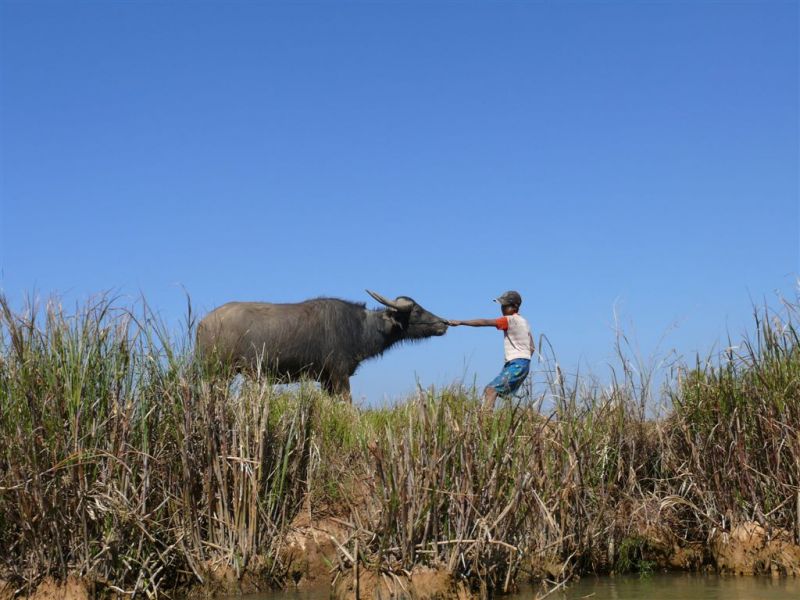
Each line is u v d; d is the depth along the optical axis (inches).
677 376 300.7
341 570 230.8
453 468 227.8
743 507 266.5
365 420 311.4
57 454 226.8
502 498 238.1
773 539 258.1
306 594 237.9
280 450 266.1
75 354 236.8
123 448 236.4
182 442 246.4
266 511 257.3
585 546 258.1
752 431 273.9
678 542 275.0
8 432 225.0
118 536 227.6
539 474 253.4
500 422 248.1
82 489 224.7
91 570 222.7
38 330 238.4
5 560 222.1
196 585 239.8
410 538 220.2
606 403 290.0
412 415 251.3
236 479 248.5
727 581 248.2
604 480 277.3
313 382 313.9
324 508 272.2
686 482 282.4
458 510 224.8
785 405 267.6
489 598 227.1
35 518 219.1
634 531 271.7
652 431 297.1
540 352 270.1
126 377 245.1
